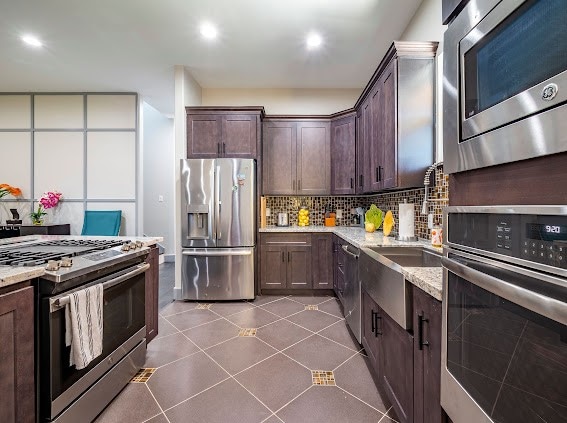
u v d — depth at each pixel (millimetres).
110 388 1593
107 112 4191
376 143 2633
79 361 1281
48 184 4207
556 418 526
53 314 1232
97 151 4203
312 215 4008
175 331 2502
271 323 2666
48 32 2717
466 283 818
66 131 4191
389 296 1402
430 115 2172
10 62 3301
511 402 642
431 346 1053
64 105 4184
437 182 2125
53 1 2289
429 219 2211
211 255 3240
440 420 982
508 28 679
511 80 667
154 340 2334
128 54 3121
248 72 3539
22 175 4199
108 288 1556
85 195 4211
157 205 5461
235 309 3033
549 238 542
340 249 2967
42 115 4176
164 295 3551
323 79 3740
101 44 2926
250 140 3453
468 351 810
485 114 754
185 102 3439
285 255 3475
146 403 1600
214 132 3441
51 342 1220
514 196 674
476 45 794
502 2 692
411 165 2178
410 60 2164
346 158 3543
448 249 925
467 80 834
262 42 2887
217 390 1709
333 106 4047
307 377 1833
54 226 3873
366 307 1951
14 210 3963
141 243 1986
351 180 3484
